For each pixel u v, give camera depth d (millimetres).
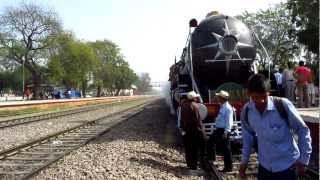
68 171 11180
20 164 12336
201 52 15406
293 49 43531
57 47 83125
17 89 116625
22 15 77000
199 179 10742
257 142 5621
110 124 25234
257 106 5473
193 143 11727
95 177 10484
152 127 22406
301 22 40531
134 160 12672
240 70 15406
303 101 15875
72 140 17531
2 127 23422
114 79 133750
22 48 77375
